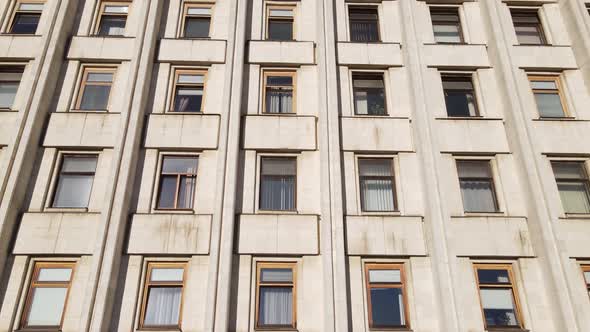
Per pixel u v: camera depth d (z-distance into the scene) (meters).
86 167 14.84
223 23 17.44
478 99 16.33
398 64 16.72
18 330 12.41
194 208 14.17
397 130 15.55
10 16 17.19
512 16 17.95
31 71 15.30
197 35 17.45
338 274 12.97
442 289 12.76
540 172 14.20
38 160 14.58
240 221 13.87
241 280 13.18
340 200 13.96
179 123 15.34
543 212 13.66
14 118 15.02
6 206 13.24
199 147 14.98
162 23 17.36
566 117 15.77
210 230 13.73
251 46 16.88
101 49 16.48
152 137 15.08
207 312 12.34
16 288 12.83
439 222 13.70
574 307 12.39
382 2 18.14
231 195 13.92
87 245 13.36
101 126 15.12
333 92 15.66
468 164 15.29
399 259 13.68
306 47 16.92
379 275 13.54
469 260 13.53
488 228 13.91
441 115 15.76
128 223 13.72
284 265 13.55
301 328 12.68
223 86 16.16
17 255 13.22
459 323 12.36
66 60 16.30
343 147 15.17
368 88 16.69
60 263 13.28
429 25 17.55
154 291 13.21
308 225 13.92
